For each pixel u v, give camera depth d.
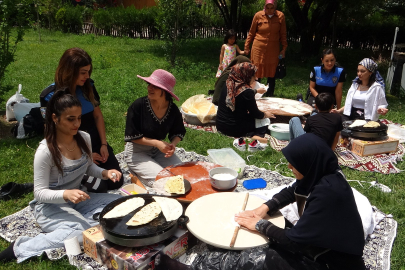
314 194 2.24
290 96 8.79
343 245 2.18
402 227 3.52
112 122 6.36
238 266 2.47
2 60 6.23
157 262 2.57
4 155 4.95
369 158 4.91
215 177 3.59
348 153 5.04
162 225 2.69
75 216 3.01
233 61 6.69
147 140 3.81
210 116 6.26
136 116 3.79
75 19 22.61
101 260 2.76
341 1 13.73
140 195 3.10
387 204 3.92
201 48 17.69
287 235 2.32
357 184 4.34
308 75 11.84
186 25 12.21
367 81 5.58
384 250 3.12
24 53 13.91
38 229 3.32
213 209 3.01
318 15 14.80
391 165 4.79
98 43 18.20
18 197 3.90
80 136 3.06
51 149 2.83
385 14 18.28
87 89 3.75
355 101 5.70
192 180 3.59
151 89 3.63
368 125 5.15
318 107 4.33
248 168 4.64
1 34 6.15
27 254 2.88
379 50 17.50
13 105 6.36
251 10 21.83
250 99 5.46
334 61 5.99
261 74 8.13
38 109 5.60
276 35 7.87
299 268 2.31
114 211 2.83
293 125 4.60
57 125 2.85
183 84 9.73
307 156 2.27
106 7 27.94
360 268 2.28
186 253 2.96
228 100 5.60
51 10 22.62
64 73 3.47
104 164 3.93
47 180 2.90
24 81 9.31
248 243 2.59
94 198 3.34
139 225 2.68
